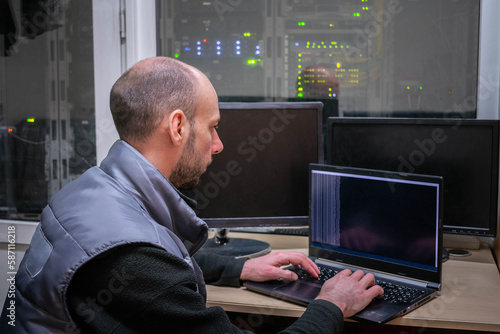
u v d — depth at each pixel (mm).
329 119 1676
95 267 830
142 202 952
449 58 1820
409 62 1850
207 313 864
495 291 1311
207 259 1397
